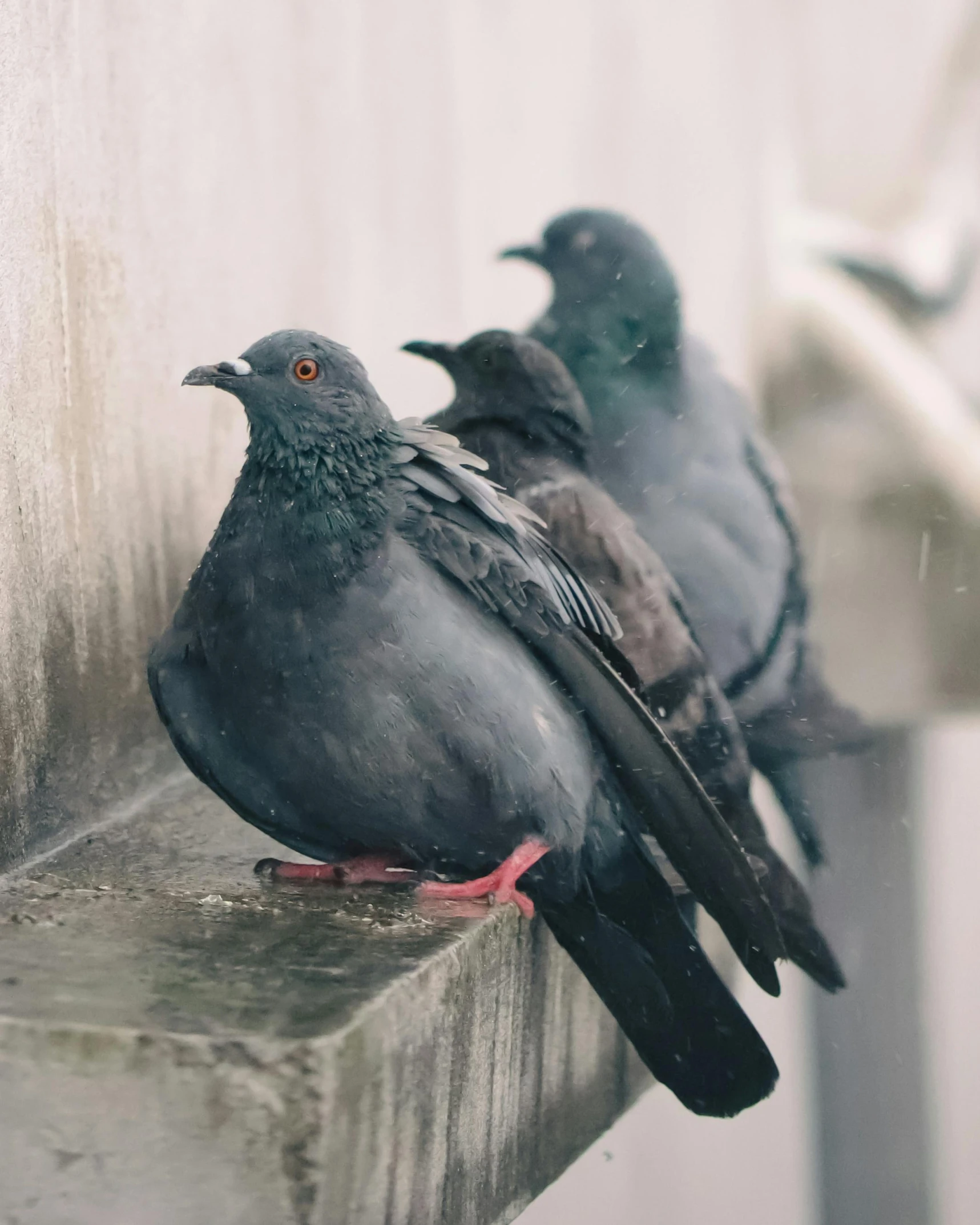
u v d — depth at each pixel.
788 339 14.91
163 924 5.47
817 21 17.42
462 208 13.95
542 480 7.43
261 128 9.76
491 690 5.59
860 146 17.38
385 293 12.35
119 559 7.55
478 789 5.69
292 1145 4.33
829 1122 13.96
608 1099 7.25
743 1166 15.59
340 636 5.53
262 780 5.96
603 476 9.68
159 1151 4.41
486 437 7.52
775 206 16.11
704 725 7.43
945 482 14.01
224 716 5.82
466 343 7.65
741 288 15.52
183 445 8.53
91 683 7.16
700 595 9.58
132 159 7.78
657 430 9.81
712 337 15.45
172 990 4.75
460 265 13.88
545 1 15.23
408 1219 4.94
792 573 10.27
